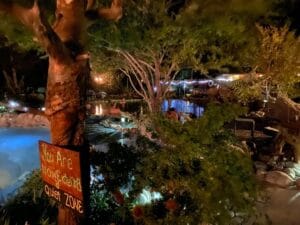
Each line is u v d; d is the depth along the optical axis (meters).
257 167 8.30
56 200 3.47
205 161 3.56
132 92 22.31
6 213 4.77
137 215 3.70
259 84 10.24
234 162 3.53
